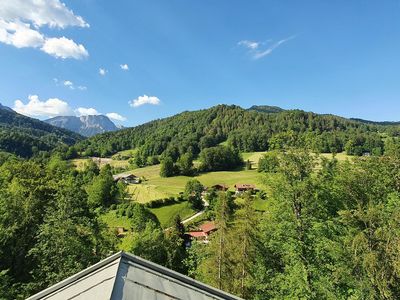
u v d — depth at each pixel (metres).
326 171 24.58
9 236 28.59
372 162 31.25
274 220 23.67
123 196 101.75
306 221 22.53
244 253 27.64
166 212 99.38
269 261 26.64
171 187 123.81
